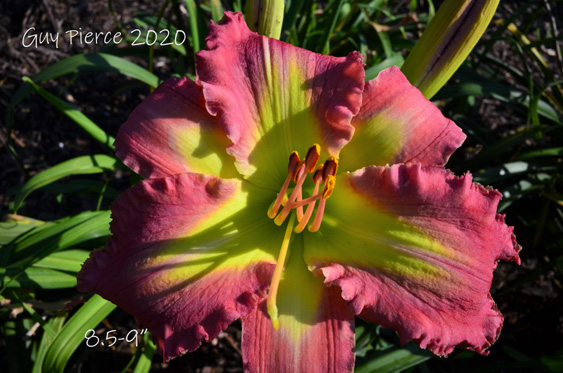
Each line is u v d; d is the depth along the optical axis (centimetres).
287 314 33
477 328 32
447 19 36
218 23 35
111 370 51
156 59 71
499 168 53
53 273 44
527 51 60
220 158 34
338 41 61
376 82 35
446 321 32
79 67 47
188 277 32
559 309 55
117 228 32
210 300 32
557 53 57
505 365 47
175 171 34
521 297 56
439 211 32
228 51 34
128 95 69
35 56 68
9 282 42
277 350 32
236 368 52
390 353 44
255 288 32
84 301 45
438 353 32
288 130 35
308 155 32
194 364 52
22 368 46
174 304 32
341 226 35
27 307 42
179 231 33
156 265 32
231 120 33
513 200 52
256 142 35
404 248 33
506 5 79
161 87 34
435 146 34
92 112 66
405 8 77
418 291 32
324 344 33
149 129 34
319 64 35
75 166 46
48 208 60
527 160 54
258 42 35
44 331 46
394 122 35
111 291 32
